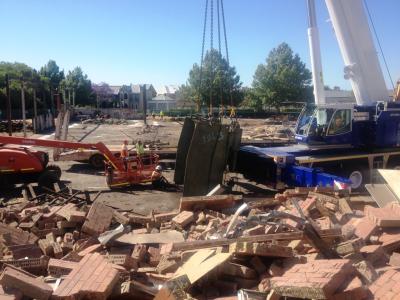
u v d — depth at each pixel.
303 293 4.34
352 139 14.86
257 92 67.12
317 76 15.16
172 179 16.42
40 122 39.28
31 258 6.23
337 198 9.42
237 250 5.54
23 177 13.49
